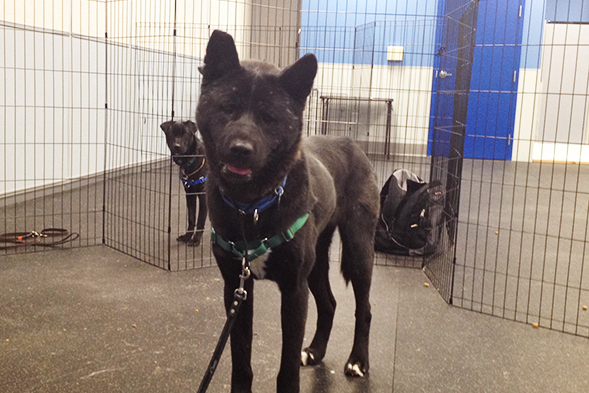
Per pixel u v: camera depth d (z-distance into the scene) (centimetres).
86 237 432
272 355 249
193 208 437
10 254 380
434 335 279
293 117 167
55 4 560
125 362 235
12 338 253
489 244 467
